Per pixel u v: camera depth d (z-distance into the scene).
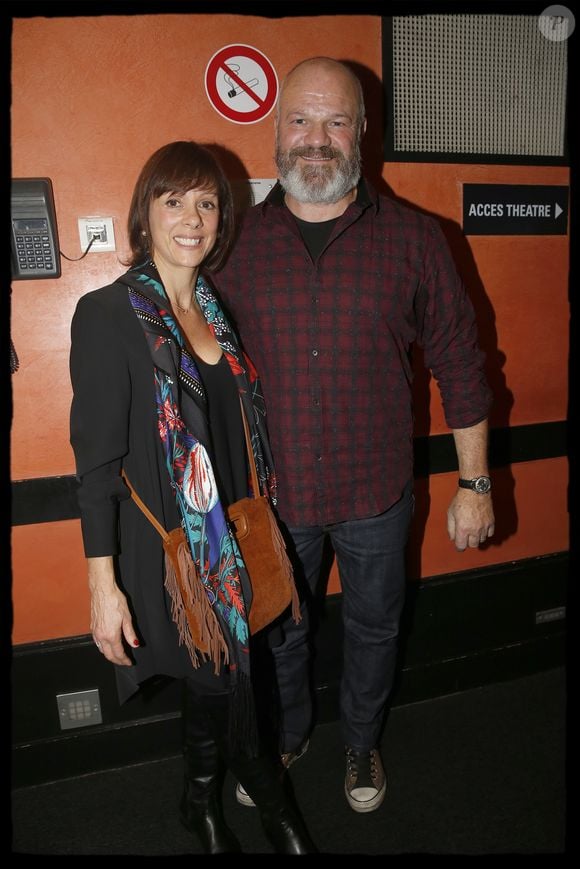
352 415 1.46
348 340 1.42
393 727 1.93
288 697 1.71
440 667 2.06
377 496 1.50
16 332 1.59
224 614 1.19
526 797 1.64
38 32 1.47
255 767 1.30
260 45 1.62
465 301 1.49
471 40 1.79
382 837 1.54
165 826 1.59
